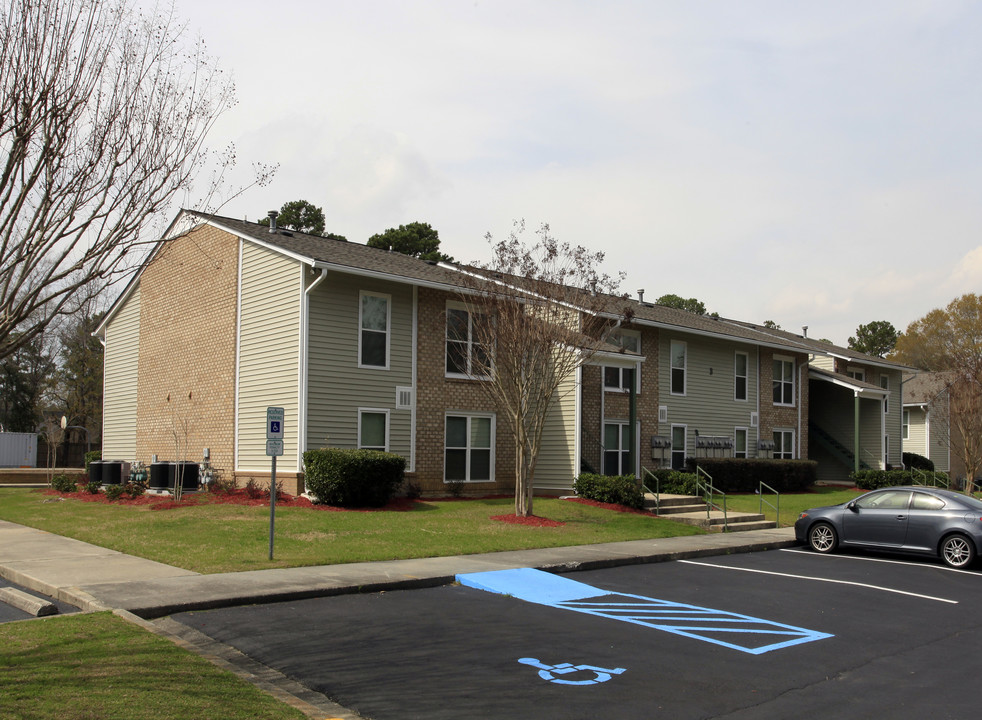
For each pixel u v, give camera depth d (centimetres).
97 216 827
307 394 2022
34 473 3138
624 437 2766
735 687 745
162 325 2591
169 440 2506
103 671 685
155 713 589
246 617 945
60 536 1538
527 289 1888
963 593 1273
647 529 1888
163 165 874
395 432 2189
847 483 3728
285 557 1309
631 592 1209
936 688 758
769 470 3048
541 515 1962
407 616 981
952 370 4041
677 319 3116
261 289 2172
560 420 2417
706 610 1089
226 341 2283
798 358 3619
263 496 2036
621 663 813
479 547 1494
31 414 4753
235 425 2222
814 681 772
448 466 2311
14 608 959
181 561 1252
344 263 2047
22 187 766
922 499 1617
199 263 2425
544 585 1212
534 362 1877
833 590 1268
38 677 660
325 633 886
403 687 716
